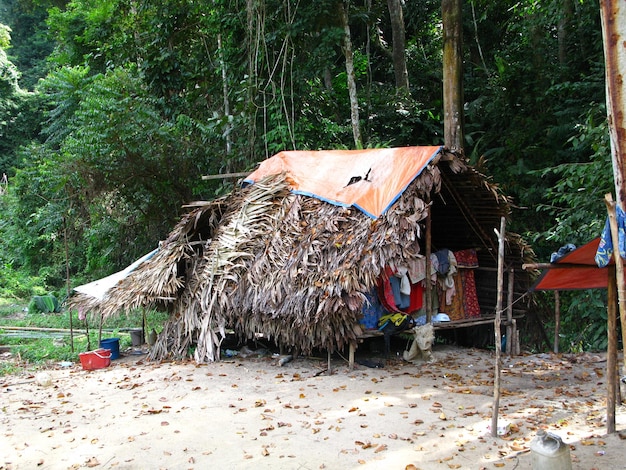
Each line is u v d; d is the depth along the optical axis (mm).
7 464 4770
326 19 12695
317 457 4672
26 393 7211
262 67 12938
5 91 29656
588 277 5336
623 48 3275
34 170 18078
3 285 19625
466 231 10078
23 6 30422
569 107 12602
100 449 5043
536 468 3877
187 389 7008
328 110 15102
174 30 14961
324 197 8633
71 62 20031
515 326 9219
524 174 12812
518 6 13922
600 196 8609
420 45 19594
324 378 7316
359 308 7340
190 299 8992
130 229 15680
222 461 4672
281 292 7891
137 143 13203
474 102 15102
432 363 8172
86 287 9711
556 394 6312
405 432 5168
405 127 15125
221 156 14141
